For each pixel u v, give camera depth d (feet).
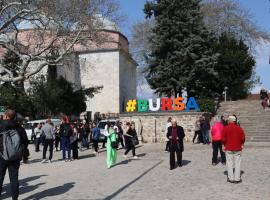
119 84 231.09
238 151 43.73
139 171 54.49
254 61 159.63
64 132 73.72
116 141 60.39
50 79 171.01
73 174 53.42
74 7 129.29
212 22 182.50
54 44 135.54
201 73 132.98
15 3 121.90
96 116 197.57
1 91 159.43
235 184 42.68
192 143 103.45
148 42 149.89
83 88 199.72
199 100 117.50
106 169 57.88
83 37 134.82
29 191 41.16
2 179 34.83
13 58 157.69
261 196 36.24
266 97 126.93
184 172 52.21
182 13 132.36
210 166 57.31
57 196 38.04
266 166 55.83
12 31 135.44
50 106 165.58
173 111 113.29
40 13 124.98
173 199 35.47
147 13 137.59
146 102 117.80
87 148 103.04
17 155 34.14
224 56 153.48
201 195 37.04
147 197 36.60
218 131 58.13
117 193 38.83
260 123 110.22
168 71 131.64
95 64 231.91
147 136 114.83
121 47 230.89
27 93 165.17
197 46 130.62
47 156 82.64
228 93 160.56
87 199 36.32
